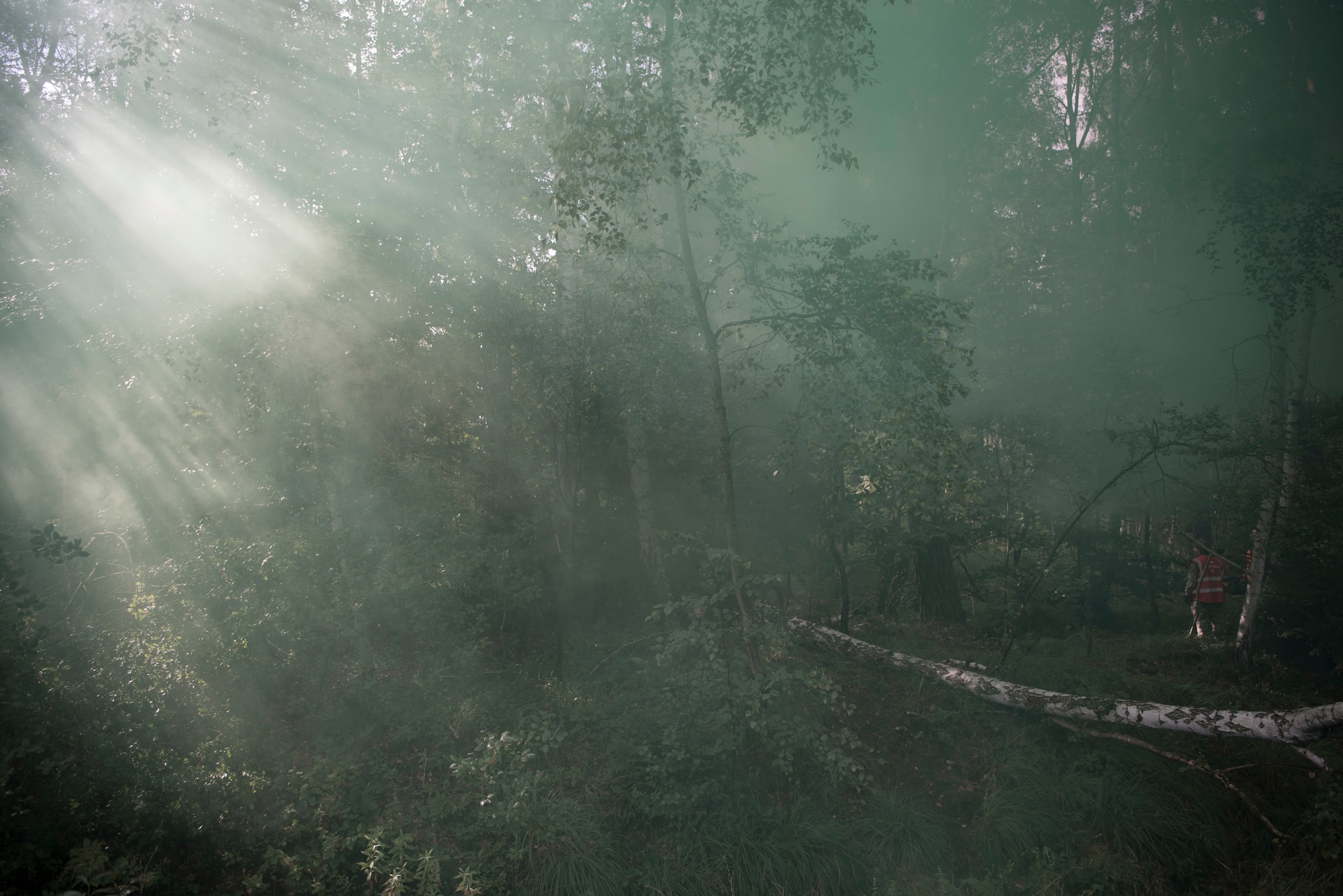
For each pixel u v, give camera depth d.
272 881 5.30
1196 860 6.29
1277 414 11.02
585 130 7.57
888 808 6.59
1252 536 10.27
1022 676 8.66
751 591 8.01
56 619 6.70
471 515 9.51
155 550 8.28
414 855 5.62
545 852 5.80
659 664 6.96
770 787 6.88
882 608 12.59
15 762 5.08
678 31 8.12
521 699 7.75
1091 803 6.71
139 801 5.34
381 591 7.79
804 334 8.12
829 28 7.88
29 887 4.71
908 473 7.69
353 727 7.08
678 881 5.85
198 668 6.70
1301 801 6.76
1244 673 9.74
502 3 9.64
